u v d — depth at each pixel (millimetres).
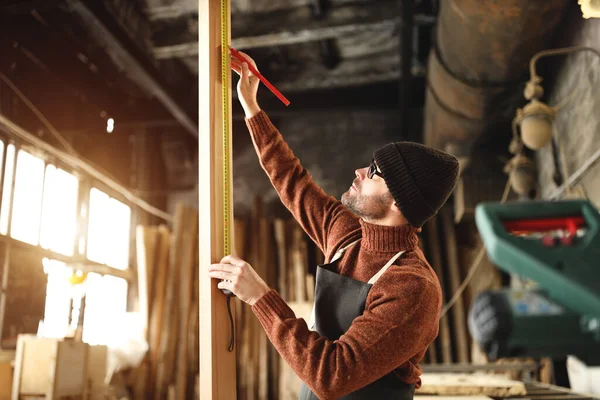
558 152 4770
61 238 6629
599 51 3689
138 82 7387
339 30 5949
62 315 6422
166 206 8156
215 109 1497
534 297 556
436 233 6953
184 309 6941
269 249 7352
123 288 7660
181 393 6586
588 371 3223
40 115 6695
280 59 7254
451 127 5320
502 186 5629
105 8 5504
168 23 6391
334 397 1248
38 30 6191
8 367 4453
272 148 1784
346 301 1422
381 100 7441
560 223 595
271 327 1325
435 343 6562
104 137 7707
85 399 4602
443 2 3986
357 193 1539
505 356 554
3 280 5559
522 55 3979
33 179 6254
